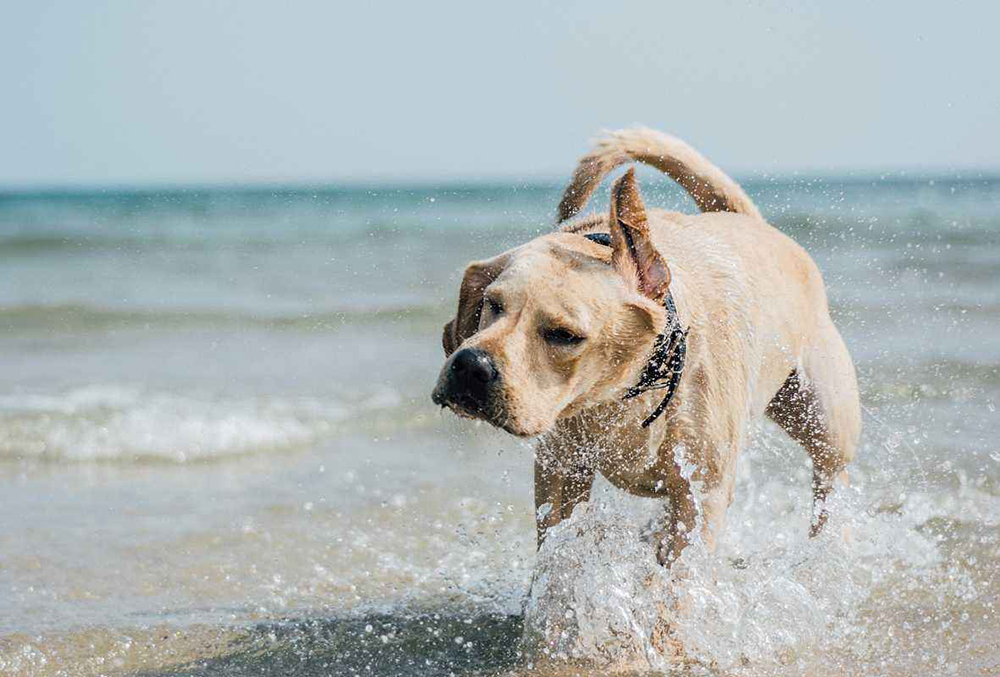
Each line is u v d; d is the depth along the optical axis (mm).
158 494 7211
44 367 11188
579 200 5773
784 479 7258
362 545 6176
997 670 4422
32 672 4590
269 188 140750
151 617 5176
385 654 4828
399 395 9734
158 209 57250
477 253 22156
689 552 4785
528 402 3953
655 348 4336
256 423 8828
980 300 13125
